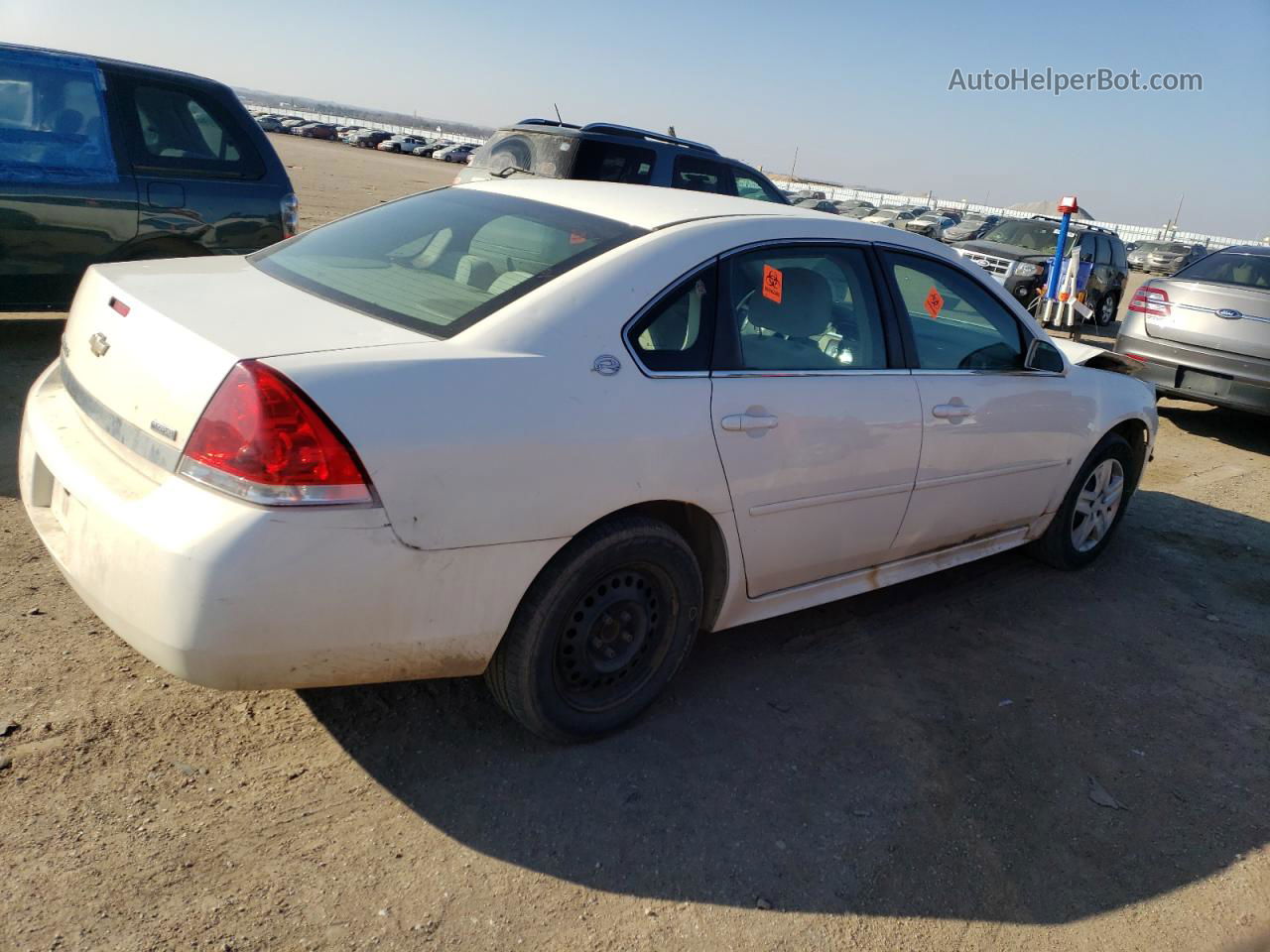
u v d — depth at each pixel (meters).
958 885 2.60
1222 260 8.36
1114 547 5.38
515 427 2.47
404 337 2.55
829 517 3.36
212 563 2.14
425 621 2.43
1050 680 3.77
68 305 6.17
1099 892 2.64
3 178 5.69
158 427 2.33
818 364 3.30
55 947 2.04
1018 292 13.80
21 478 2.95
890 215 43.91
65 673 2.97
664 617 3.04
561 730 2.88
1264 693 3.88
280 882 2.30
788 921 2.40
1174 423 8.87
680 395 2.83
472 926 2.26
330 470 2.21
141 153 6.22
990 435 3.91
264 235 6.80
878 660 3.76
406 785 2.70
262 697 3.00
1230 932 2.54
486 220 3.25
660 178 9.54
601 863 2.51
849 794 2.91
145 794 2.52
